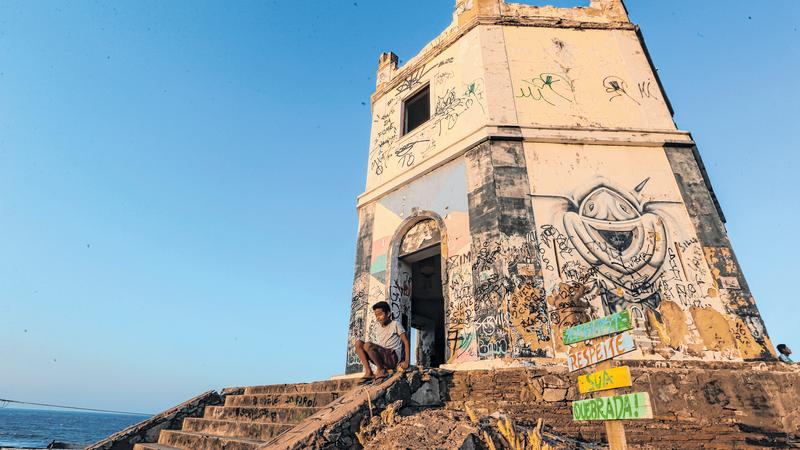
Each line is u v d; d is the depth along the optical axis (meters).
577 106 8.59
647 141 8.09
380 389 4.94
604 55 9.23
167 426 7.36
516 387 5.82
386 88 11.48
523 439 4.21
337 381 6.12
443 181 8.61
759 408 5.69
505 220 7.30
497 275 6.96
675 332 6.48
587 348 3.58
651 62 9.70
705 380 5.89
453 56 9.85
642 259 7.09
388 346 5.97
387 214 9.56
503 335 6.50
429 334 12.51
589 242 7.21
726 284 6.82
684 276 6.93
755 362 6.14
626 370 3.11
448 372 6.02
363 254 9.62
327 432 4.14
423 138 9.70
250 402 7.05
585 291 6.80
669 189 7.70
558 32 9.49
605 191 7.66
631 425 5.61
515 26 9.53
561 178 7.75
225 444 5.41
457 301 7.42
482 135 8.14
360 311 8.99
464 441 3.92
